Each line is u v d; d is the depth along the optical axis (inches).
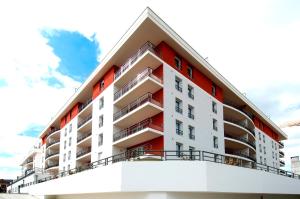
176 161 712.4
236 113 1541.6
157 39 1101.7
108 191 756.6
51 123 2097.7
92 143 1328.7
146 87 1060.5
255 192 862.5
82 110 1542.8
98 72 1333.7
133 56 1152.8
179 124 1101.1
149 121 1068.5
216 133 1290.6
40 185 1360.7
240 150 1642.5
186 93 1158.3
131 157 904.9
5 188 2847.0
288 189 1100.5
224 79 1406.3
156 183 698.2
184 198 708.0
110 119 1207.6
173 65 1128.2
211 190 703.7
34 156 2773.1
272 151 2135.8
